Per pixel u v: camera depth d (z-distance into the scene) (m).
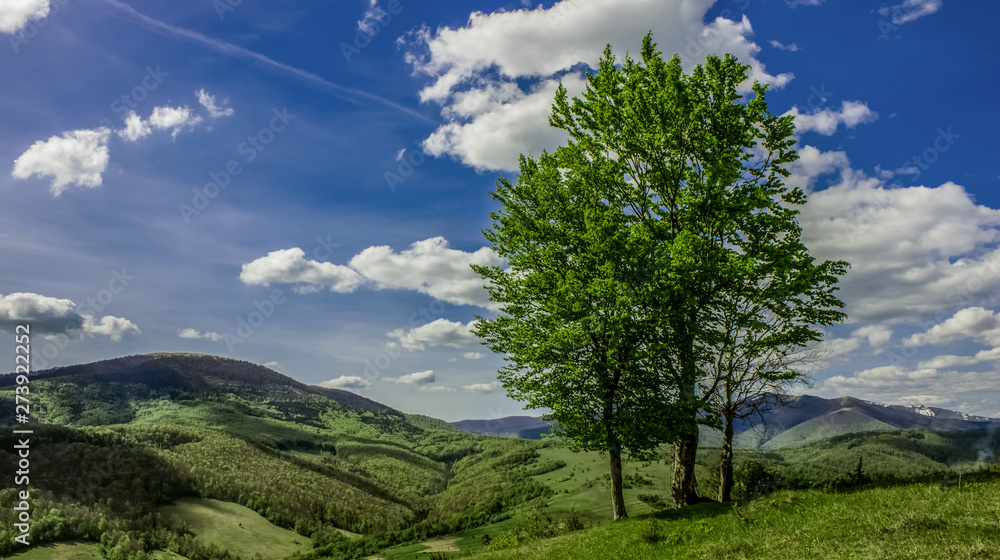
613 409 23.50
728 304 23.62
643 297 21.00
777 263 22.20
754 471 32.94
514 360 25.38
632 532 17.81
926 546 9.29
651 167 24.28
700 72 23.08
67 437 198.62
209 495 199.88
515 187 26.86
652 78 23.69
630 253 21.30
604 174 24.03
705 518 17.45
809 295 24.00
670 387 22.41
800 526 12.90
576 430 23.66
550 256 24.19
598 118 25.25
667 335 21.72
